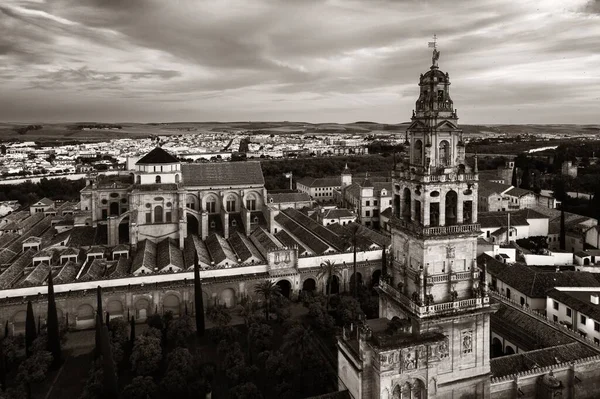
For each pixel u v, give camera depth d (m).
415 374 62.53
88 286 118.50
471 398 69.31
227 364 90.88
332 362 93.50
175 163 157.00
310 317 116.25
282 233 166.38
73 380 92.31
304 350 87.75
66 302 114.75
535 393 73.88
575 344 80.50
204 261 126.81
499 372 73.81
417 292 66.75
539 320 91.69
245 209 164.25
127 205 162.25
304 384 86.44
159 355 93.31
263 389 86.50
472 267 68.44
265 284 116.81
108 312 113.56
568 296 102.19
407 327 65.44
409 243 70.19
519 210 185.62
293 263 133.75
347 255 140.00
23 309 112.69
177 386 83.81
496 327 95.00
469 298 67.44
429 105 66.06
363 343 61.88
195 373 89.06
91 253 138.50
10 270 126.25
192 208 170.12
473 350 68.50
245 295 126.44
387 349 60.38
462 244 67.69
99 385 82.62
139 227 148.75
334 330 106.88
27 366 90.62
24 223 188.50
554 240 173.62
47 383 91.25
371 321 71.06
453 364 67.62
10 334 111.56
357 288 130.00
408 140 73.38
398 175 72.12
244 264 129.75
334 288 140.00
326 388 83.38
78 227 160.12
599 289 108.19
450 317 65.81
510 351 91.50
